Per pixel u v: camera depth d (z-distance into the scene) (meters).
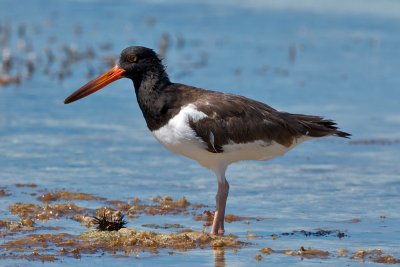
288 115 12.62
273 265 10.67
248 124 12.17
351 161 17.27
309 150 18.27
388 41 31.38
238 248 11.46
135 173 15.95
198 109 12.04
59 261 10.64
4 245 11.25
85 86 12.84
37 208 13.23
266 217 13.26
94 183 15.14
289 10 35.94
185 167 16.56
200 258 10.93
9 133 18.53
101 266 10.48
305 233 12.32
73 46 27.55
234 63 26.97
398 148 18.44
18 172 15.67
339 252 11.28
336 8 36.69
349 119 20.84
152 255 11.02
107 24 31.77
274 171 16.38
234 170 16.41
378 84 24.98
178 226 12.64
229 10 35.44
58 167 16.16
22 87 22.95
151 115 12.27
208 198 14.40
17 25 30.81
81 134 18.81
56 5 34.75
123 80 24.69
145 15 33.72
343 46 30.39
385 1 37.56
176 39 30.09
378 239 12.02
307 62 27.78
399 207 13.89
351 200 14.32
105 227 12.09
